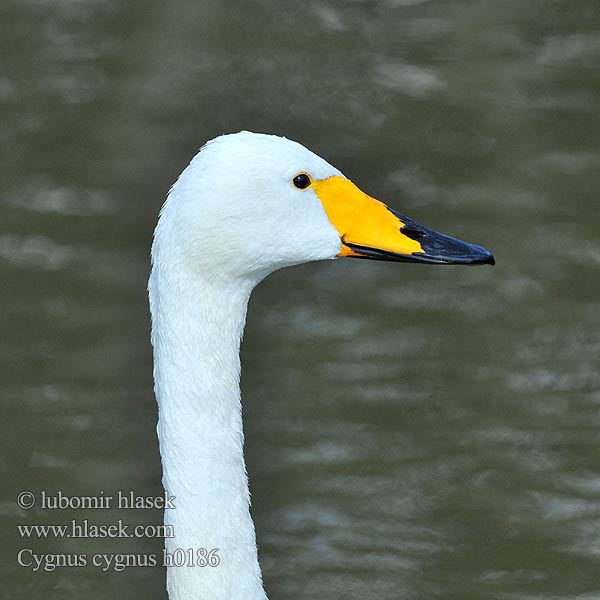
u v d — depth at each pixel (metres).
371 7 18.81
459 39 18.05
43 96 16.92
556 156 15.85
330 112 16.61
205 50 17.66
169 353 7.29
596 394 12.98
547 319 13.75
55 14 18.66
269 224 7.43
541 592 11.33
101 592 11.59
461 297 14.05
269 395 13.13
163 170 15.97
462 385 13.11
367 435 12.71
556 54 17.70
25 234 14.80
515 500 12.10
